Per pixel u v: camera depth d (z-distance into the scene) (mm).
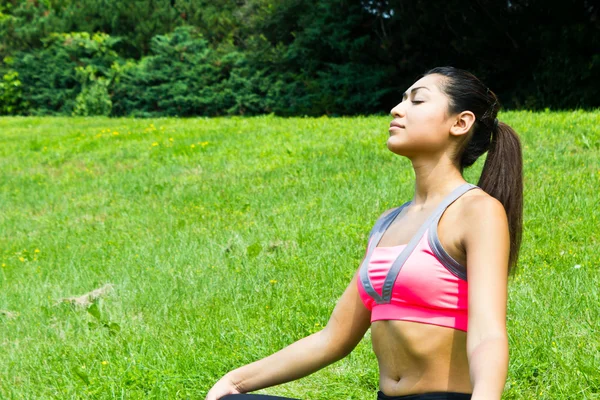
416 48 22234
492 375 1658
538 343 3885
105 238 7727
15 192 10477
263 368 2225
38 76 27641
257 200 8211
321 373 4008
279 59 24312
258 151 10688
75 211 9141
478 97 2023
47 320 5301
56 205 9586
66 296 5941
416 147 2014
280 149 10570
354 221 6887
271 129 12617
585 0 18859
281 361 2213
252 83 24578
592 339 3951
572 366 3641
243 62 25078
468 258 1848
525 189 7070
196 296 5438
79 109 26469
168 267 6254
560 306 4395
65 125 18828
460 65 21828
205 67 25375
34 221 8961
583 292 4543
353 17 22969
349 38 23484
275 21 24781
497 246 1832
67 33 29062
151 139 12922
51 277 6559
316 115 22922
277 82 24125
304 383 3936
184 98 25109
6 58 28094
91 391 3949
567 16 18953
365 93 22484
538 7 19391
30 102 27906
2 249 7883
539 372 3691
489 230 1844
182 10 29969
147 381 4016
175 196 9031
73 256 7121
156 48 26406
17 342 4945
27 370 4457
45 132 16828
